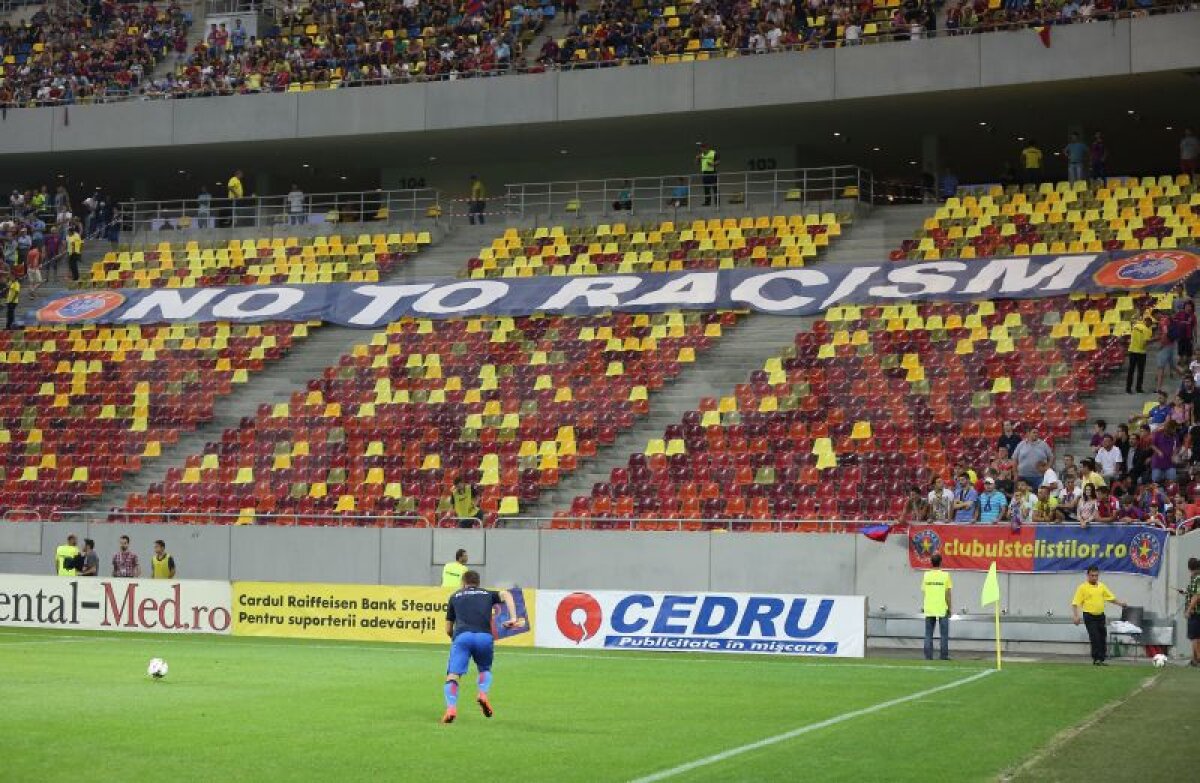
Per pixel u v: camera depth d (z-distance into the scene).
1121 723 24.75
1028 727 24.45
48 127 72.31
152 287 68.88
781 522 48.47
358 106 68.38
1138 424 48.12
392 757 21.19
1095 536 41.38
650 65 64.31
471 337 61.19
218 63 74.44
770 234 63.25
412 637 43.78
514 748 22.12
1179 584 39.81
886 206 63.56
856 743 22.62
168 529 53.44
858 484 49.91
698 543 47.22
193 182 79.38
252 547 52.50
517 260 65.38
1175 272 54.78
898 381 53.72
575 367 58.38
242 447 58.12
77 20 79.94
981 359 53.78
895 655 40.66
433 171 75.00
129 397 62.12
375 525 53.53
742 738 23.30
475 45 71.06
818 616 39.84
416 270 67.00
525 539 49.22
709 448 52.88
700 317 59.38
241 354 63.28
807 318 58.03
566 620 42.22
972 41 59.59
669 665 36.59
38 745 22.06
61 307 67.94
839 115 64.12
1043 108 62.47
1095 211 59.28
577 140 69.44
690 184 69.06
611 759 21.09
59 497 58.16
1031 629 41.59
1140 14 57.41
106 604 46.84
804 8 66.31
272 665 35.38
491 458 54.97
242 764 20.48
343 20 75.50
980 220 60.75
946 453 50.00
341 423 58.34
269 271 68.44
